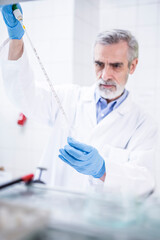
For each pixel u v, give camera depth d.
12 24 1.18
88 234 0.50
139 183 1.17
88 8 2.69
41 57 2.62
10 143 2.78
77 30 2.52
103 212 0.56
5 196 0.70
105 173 1.26
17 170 2.76
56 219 0.55
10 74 1.39
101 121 1.54
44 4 2.57
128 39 1.37
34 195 0.71
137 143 1.46
